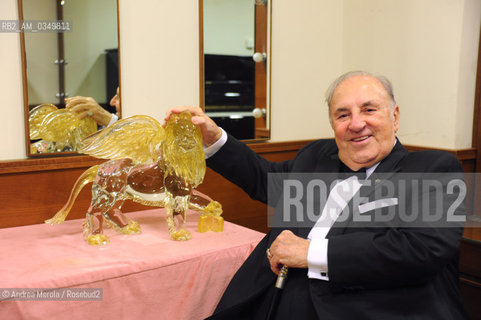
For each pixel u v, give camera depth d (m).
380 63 2.91
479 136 2.63
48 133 2.05
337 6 3.06
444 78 2.60
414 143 2.79
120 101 2.23
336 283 1.41
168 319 1.56
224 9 2.53
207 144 1.90
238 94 2.63
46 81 2.03
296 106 2.93
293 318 1.50
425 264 1.35
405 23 2.76
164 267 1.53
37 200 2.03
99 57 2.15
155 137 1.73
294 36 2.87
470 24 2.54
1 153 1.99
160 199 1.80
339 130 1.61
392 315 1.37
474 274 2.39
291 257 1.47
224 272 1.68
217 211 1.93
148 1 2.30
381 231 1.46
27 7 1.96
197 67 2.49
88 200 2.17
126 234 1.82
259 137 2.74
